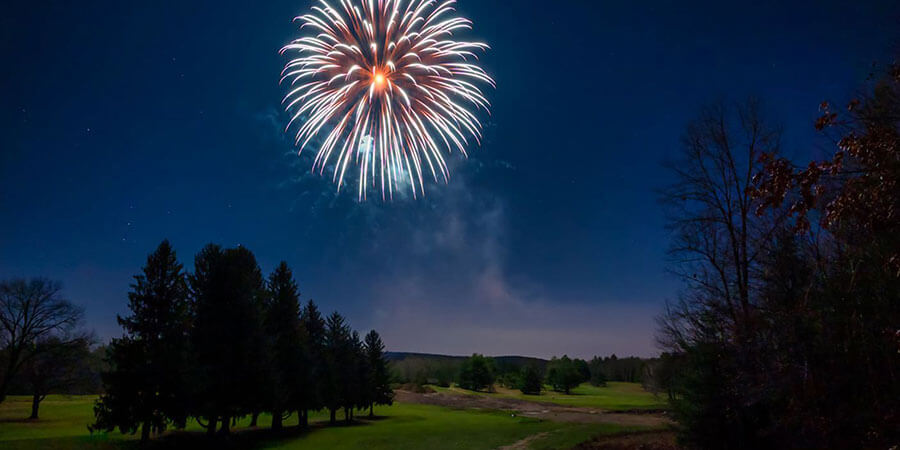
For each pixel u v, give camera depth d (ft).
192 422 152.25
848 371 57.21
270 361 124.36
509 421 160.66
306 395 145.79
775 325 66.59
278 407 125.80
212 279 120.57
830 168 29.96
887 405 53.31
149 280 109.29
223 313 118.62
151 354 103.40
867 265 55.06
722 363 69.97
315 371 152.25
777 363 64.69
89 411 173.99
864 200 29.68
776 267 70.95
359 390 177.47
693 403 71.92
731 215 80.28
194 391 103.60
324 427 147.64
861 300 55.72
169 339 107.45
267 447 107.14
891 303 53.47
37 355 161.58
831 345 59.11
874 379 54.70
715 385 69.62
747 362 67.77
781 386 62.49
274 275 155.84
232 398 113.70
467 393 329.31
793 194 56.49
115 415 98.84
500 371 478.18
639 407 211.82
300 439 118.21
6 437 105.40
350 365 176.45
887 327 51.24
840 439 57.88
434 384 428.97
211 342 115.55
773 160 30.71
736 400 68.33
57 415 161.48
